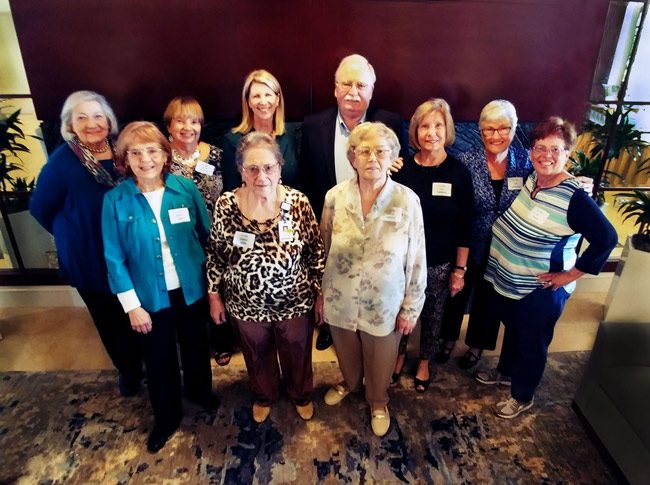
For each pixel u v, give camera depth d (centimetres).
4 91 256
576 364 246
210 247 172
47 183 177
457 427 205
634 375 177
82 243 183
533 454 192
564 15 232
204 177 215
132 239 161
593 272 163
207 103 241
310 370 199
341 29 230
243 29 228
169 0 221
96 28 223
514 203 183
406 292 176
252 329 178
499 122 199
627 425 172
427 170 193
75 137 174
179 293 177
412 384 232
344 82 204
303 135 223
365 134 153
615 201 288
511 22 232
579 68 245
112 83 235
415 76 240
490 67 240
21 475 183
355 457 190
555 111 254
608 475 183
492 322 228
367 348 186
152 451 193
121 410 215
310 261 179
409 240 164
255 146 150
